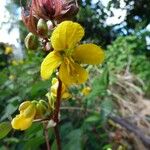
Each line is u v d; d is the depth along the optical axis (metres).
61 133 0.15
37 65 0.20
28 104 0.08
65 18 0.08
